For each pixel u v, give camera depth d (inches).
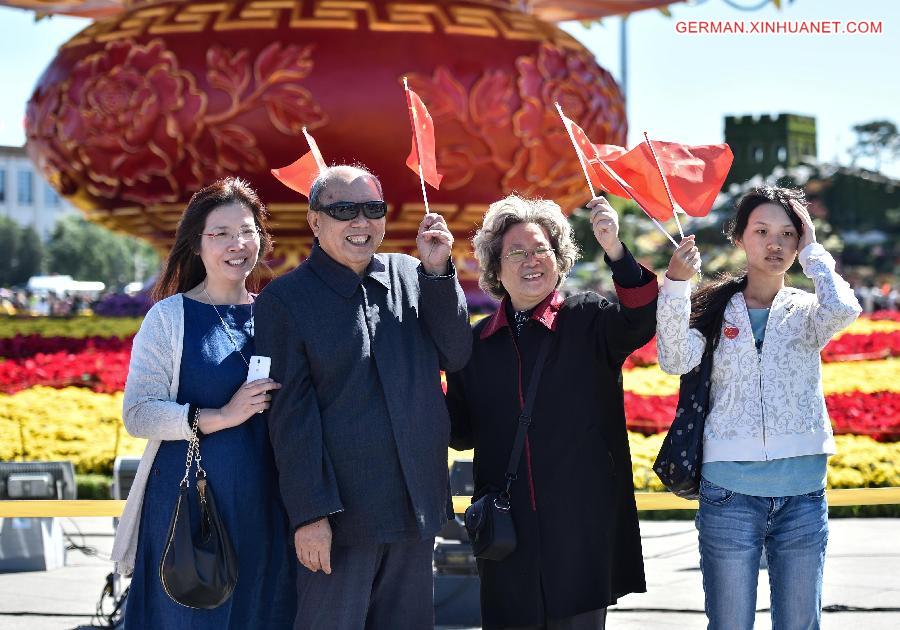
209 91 784.3
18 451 449.4
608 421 235.1
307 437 210.5
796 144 2027.6
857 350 697.6
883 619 337.1
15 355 730.2
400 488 215.0
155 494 220.5
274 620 225.5
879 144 3208.7
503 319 237.6
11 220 3831.2
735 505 227.8
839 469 427.2
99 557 422.9
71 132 821.2
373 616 221.9
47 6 997.2
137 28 807.7
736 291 237.0
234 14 792.3
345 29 785.6
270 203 815.7
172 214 837.8
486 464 237.0
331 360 213.2
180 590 211.0
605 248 225.9
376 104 779.4
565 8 1007.0
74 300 1932.8
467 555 334.3
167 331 223.9
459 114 790.5
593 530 230.8
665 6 967.0
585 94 837.8
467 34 800.9
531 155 819.4
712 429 231.0
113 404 522.3
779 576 230.2
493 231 238.7
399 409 215.0
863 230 2102.6
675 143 242.1
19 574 399.5
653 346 652.1
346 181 215.3
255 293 241.9
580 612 229.5
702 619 341.7
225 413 214.8
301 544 211.2
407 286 224.1
